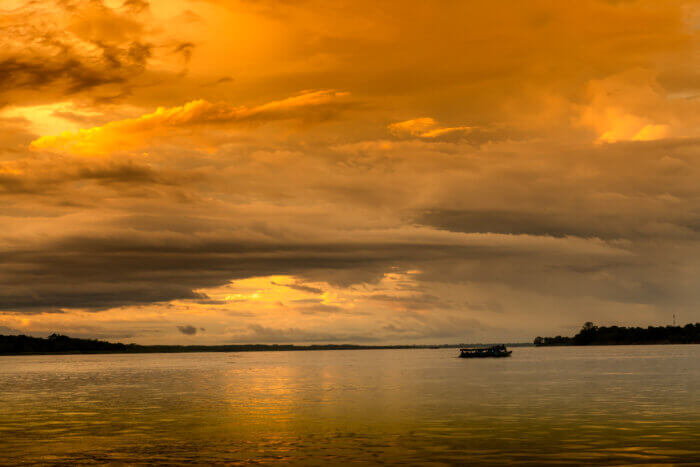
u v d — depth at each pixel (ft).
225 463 144.46
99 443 172.76
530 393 312.29
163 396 327.47
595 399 276.41
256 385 412.36
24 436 186.60
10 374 629.92
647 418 209.87
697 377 433.07
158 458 151.12
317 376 526.57
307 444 166.81
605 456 146.72
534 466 137.59
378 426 198.29
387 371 606.14
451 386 370.32
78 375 599.16
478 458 146.00
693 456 146.00
